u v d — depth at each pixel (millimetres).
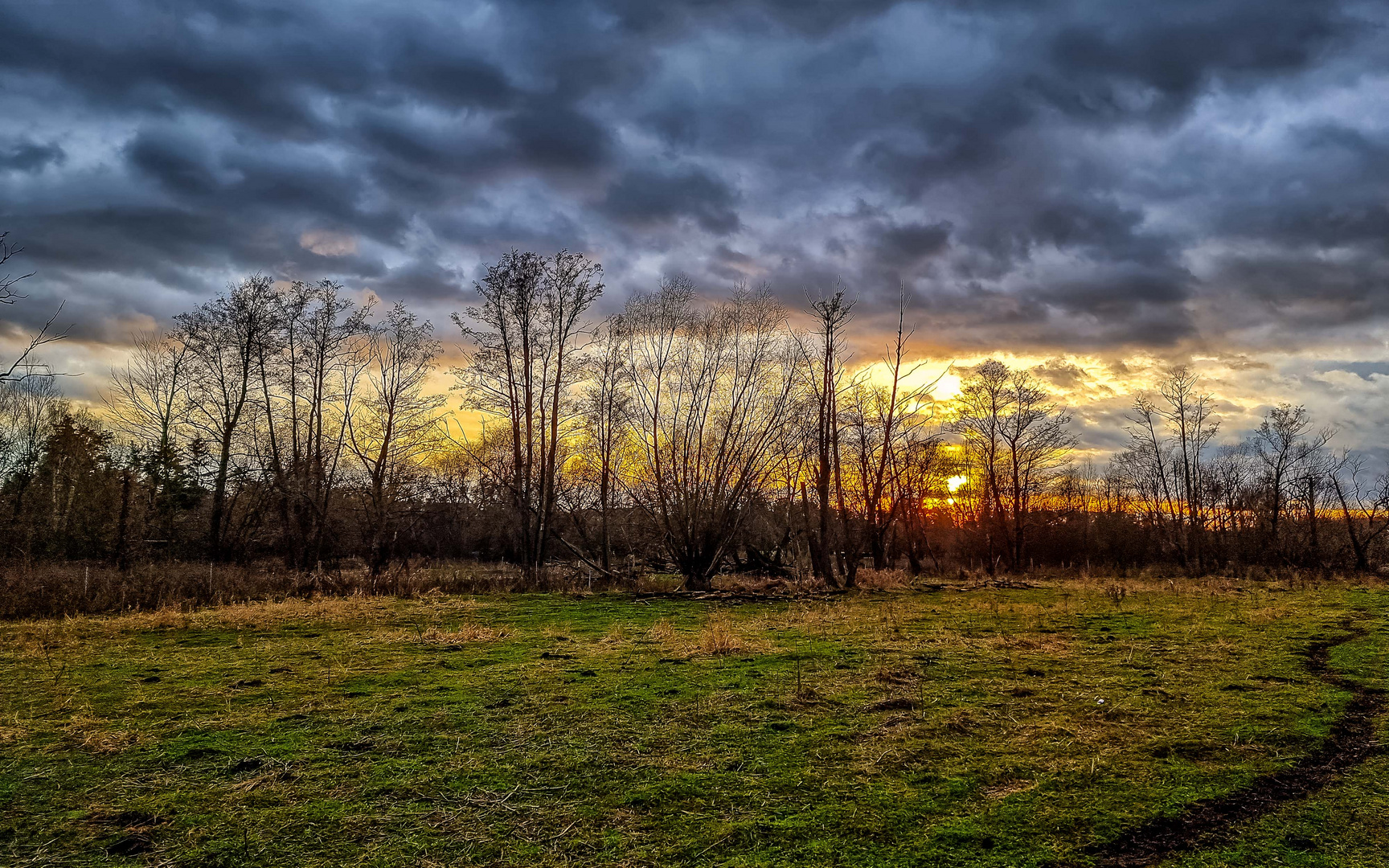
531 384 32125
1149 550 49281
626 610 20516
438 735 8102
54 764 7191
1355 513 46469
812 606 21391
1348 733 8391
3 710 9117
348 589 24516
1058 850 5512
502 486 34250
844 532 30234
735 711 9055
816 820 5977
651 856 5383
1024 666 11820
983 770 7043
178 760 7324
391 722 8594
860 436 32719
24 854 5395
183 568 29906
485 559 42812
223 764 7191
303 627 16688
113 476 40281
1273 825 5980
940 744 7777
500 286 31984
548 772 7008
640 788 6594
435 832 5750
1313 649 13945
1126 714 8953
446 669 11641
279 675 11195
